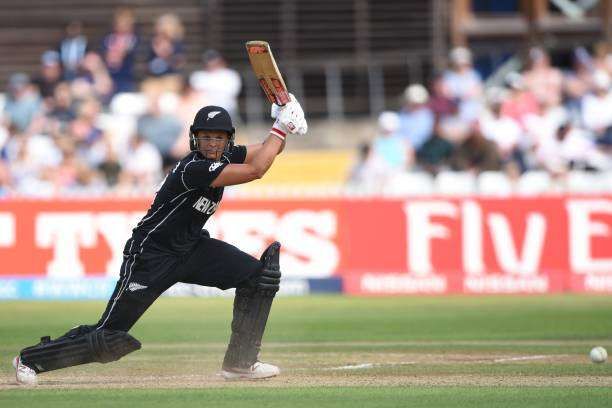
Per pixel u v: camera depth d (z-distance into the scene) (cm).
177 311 4741
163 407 2223
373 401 2303
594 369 2831
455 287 5562
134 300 2495
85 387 2516
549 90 6644
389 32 8069
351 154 7125
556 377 2683
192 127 2458
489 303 5072
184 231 2511
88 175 6406
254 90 7775
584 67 6919
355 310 4769
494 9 8131
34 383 2519
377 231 5572
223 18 8094
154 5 8169
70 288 5553
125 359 3088
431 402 2291
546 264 5556
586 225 5541
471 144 6116
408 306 4947
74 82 6931
